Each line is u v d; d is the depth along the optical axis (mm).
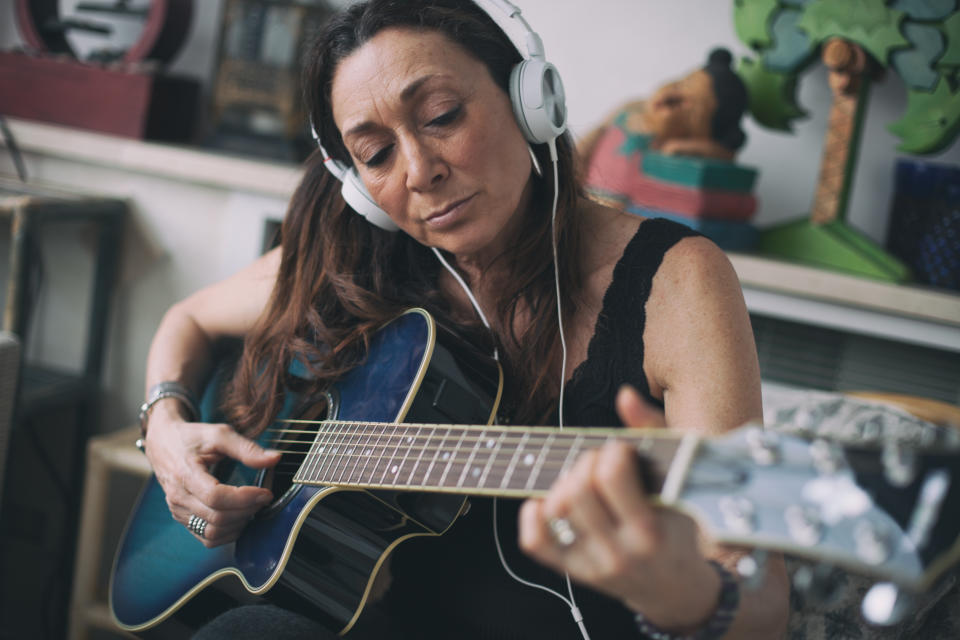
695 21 1873
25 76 2139
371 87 1004
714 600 724
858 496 601
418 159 1002
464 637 1106
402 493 1051
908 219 1631
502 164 1020
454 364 1082
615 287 1075
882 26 1545
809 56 1640
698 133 1672
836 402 1329
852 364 1769
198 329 1500
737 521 622
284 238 1320
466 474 845
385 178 1051
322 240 1275
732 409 957
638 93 1931
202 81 2227
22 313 1880
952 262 1579
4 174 2186
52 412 2197
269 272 1468
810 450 626
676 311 1026
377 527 1066
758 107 1700
